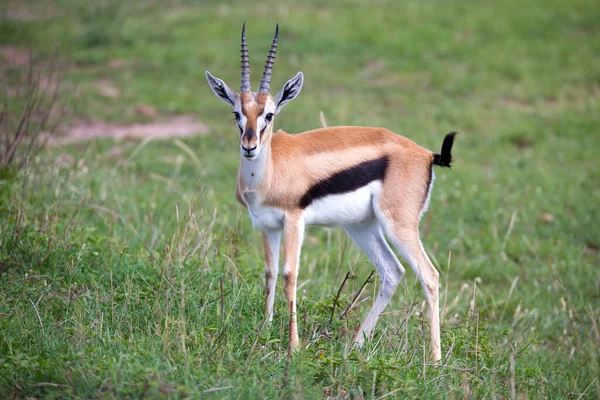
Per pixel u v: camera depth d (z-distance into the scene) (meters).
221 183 18.83
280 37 31.66
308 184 10.53
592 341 13.16
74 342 9.34
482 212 18.23
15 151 15.70
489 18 34.44
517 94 27.34
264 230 10.77
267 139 10.24
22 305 10.27
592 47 31.47
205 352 9.26
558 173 20.91
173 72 27.78
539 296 14.84
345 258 15.21
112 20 33.12
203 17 34.09
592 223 18.06
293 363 9.05
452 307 13.54
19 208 12.78
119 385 8.11
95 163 18.53
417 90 27.45
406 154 10.97
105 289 11.05
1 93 22.16
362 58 30.05
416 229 10.95
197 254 12.18
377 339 10.79
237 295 10.89
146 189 17.53
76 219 13.59
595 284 15.30
